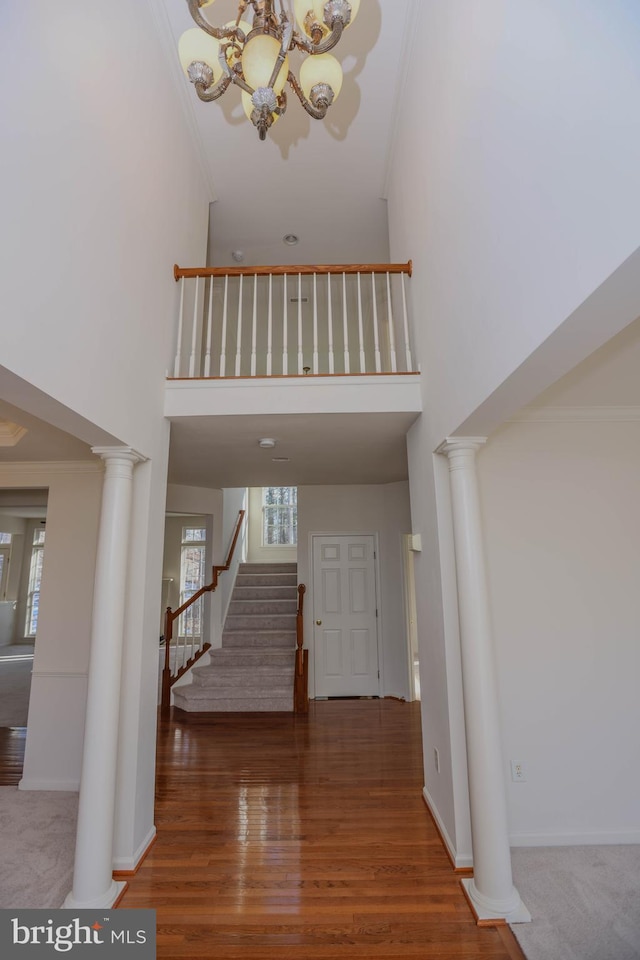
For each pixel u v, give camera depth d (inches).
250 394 126.9
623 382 100.0
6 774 151.0
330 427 138.1
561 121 54.1
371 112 149.8
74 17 82.0
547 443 121.4
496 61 72.8
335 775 143.9
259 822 116.5
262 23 78.4
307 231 202.5
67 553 153.3
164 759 157.2
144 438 112.2
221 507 254.1
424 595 126.8
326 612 239.1
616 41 43.1
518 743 109.3
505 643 113.3
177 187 140.2
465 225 89.1
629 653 113.0
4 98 63.0
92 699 93.9
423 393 123.6
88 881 86.0
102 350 90.7
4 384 67.7
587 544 117.6
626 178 42.4
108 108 94.6
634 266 43.4
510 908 82.8
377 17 124.3
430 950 76.2
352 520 245.8
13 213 64.4
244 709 211.0
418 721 196.1
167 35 126.2
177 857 102.1
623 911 83.8
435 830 112.5
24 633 425.7
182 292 138.6
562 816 106.5
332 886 92.3
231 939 78.9
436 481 114.4
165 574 401.7
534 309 61.9
